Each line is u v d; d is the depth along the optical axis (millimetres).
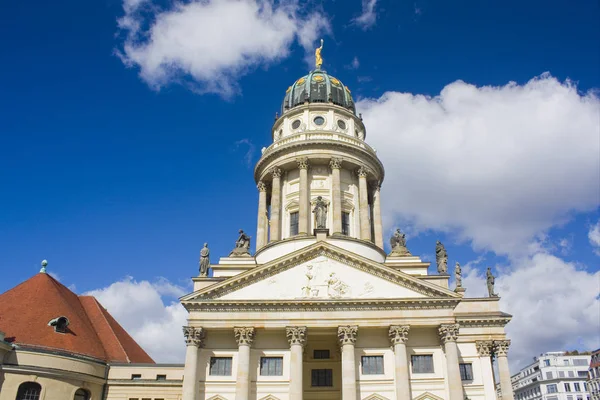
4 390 54312
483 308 63688
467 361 61188
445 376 55438
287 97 90500
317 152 78125
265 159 80812
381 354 56844
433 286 56688
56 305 65312
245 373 54344
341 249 58688
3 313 61438
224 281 57469
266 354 57062
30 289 66438
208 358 57031
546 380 171750
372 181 83125
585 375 170500
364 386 55406
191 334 55812
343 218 77750
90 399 60750
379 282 57906
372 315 56250
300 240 70062
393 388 55094
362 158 80250
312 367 60875
